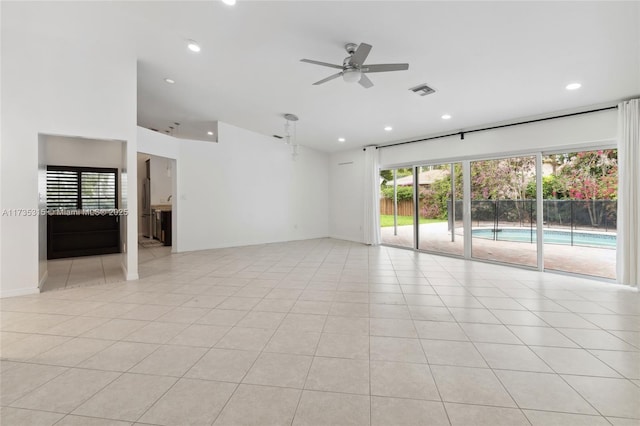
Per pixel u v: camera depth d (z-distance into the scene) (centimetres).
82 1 297
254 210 781
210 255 629
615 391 180
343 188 872
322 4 265
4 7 311
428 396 177
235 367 207
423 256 620
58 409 165
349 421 157
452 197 608
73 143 659
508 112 473
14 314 302
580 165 450
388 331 265
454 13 258
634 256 384
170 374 199
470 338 251
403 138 680
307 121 618
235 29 321
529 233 498
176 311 312
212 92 514
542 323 281
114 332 262
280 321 286
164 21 322
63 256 621
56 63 372
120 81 410
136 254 439
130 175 426
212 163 709
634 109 379
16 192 357
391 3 254
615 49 291
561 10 242
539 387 185
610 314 303
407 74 370
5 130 350
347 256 619
